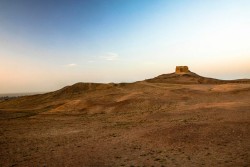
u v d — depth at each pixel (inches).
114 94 2290.8
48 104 2434.8
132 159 537.3
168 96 1975.9
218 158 506.9
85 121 1285.7
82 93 2906.0
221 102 1509.6
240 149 553.3
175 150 582.6
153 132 768.3
